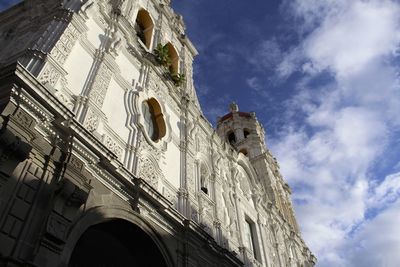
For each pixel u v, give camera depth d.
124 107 15.27
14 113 9.31
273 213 28.34
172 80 20.56
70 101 12.20
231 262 17.02
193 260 14.53
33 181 9.33
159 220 13.62
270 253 24.22
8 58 12.58
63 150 10.57
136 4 21.16
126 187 12.52
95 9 15.78
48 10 15.05
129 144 14.28
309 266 32.03
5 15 17.02
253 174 27.89
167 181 16.05
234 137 40.88
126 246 13.45
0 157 8.40
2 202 8.27
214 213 19.02
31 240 8.53
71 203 9.84
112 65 15.39
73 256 11.44
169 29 25.00
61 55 12.34
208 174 20.78
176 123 19.52
